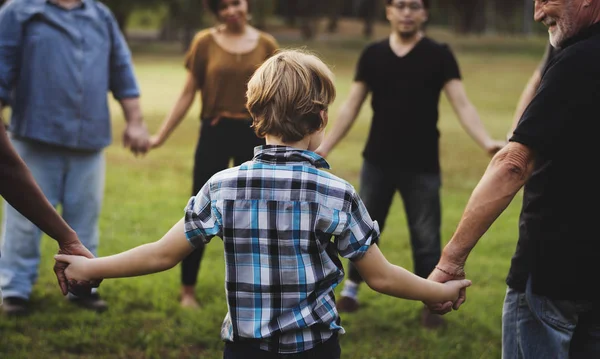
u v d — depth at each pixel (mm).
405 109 4438
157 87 21172
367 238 2238
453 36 53188
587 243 2285
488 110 17500
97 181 4664
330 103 2289
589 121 2207
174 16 40250
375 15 56156
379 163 4523
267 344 2180
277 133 2246
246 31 4660
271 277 2180
